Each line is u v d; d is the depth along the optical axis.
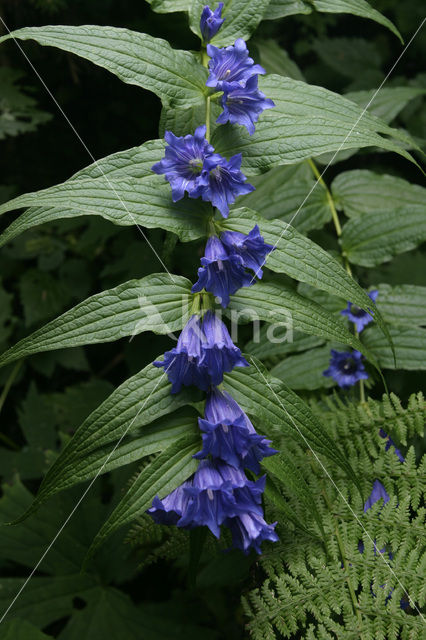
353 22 0.91
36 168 0.93
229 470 0.42
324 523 0.52
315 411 0.57
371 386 0.60
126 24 0.82
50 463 0.77
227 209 0.43
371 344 0.60
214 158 0.42
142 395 0.42
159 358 0.43
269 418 0.43
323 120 0.45
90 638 0.68
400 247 0.62
